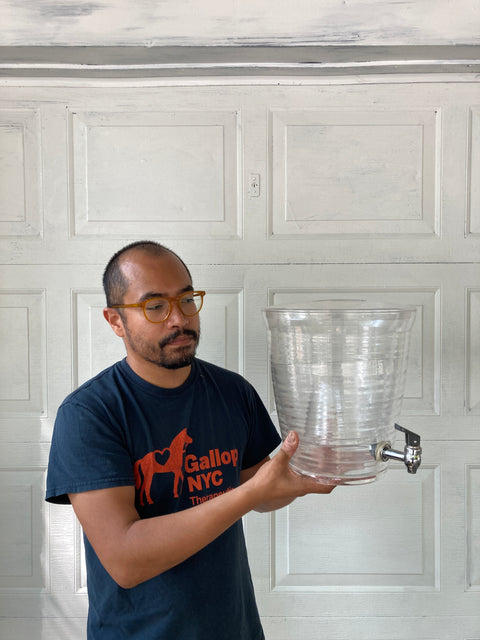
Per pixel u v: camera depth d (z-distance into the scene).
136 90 1.76
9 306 1.79
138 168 1.77
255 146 1.77
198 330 1.08
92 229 1.79
